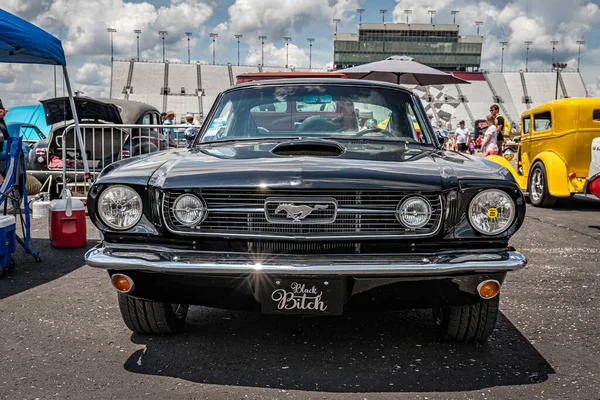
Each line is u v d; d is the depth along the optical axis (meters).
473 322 3.18
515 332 3.60
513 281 4.92
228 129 3.96
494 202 2.80
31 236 6.94
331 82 4.21
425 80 14.75
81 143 8.43
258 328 3.59
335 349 3.25
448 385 2.79
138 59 98.56
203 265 2.68
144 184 2.87
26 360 3.10
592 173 7.18
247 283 2.73
